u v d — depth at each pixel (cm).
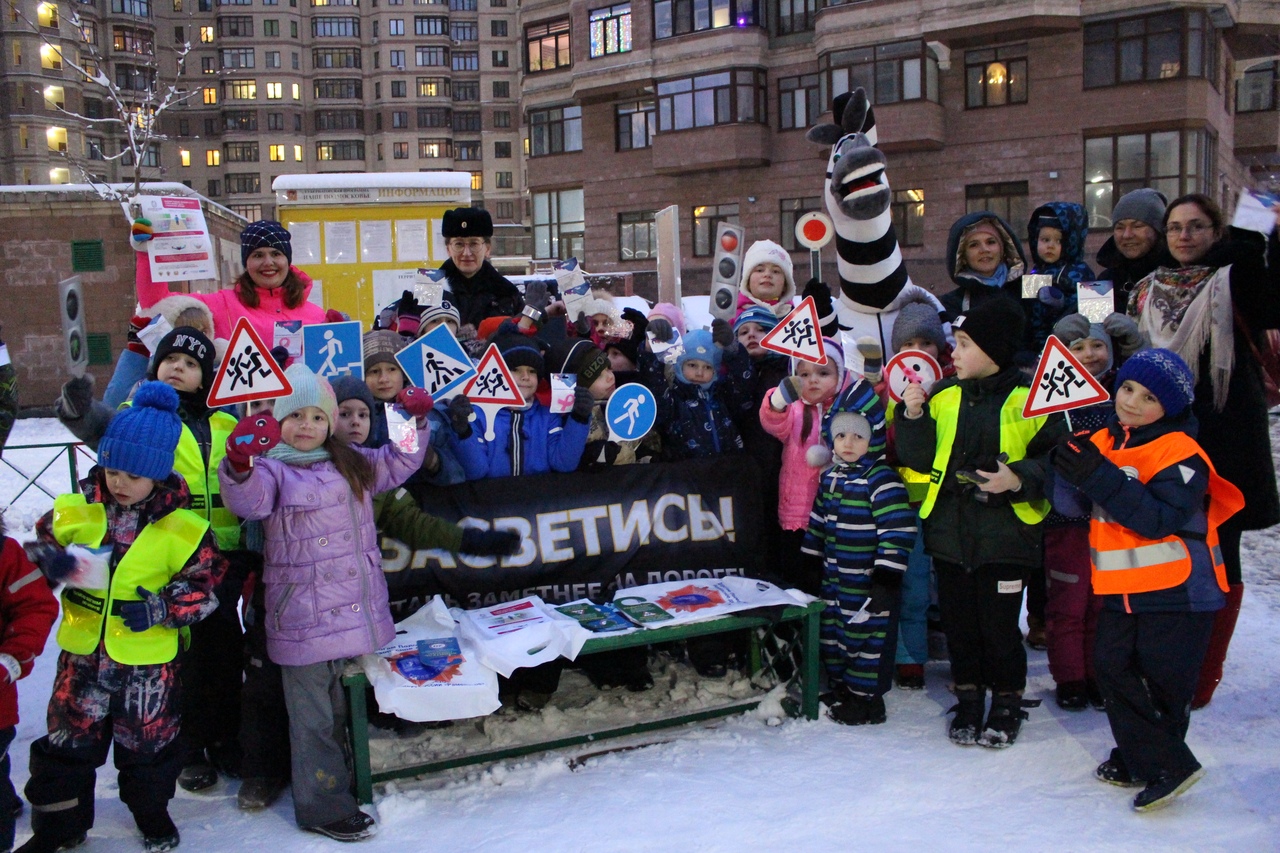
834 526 404
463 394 386
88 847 315
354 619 327
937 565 389
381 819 327
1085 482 324
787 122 2662
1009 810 326
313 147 7112
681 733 388
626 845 304
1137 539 329
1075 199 2323
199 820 334
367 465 340
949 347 470
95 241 1530
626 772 356
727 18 2627
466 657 348
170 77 6825
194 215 487
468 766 363
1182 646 324
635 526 419
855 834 309
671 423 446
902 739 382
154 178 6381
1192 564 325
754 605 386
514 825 319
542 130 3028
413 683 330
